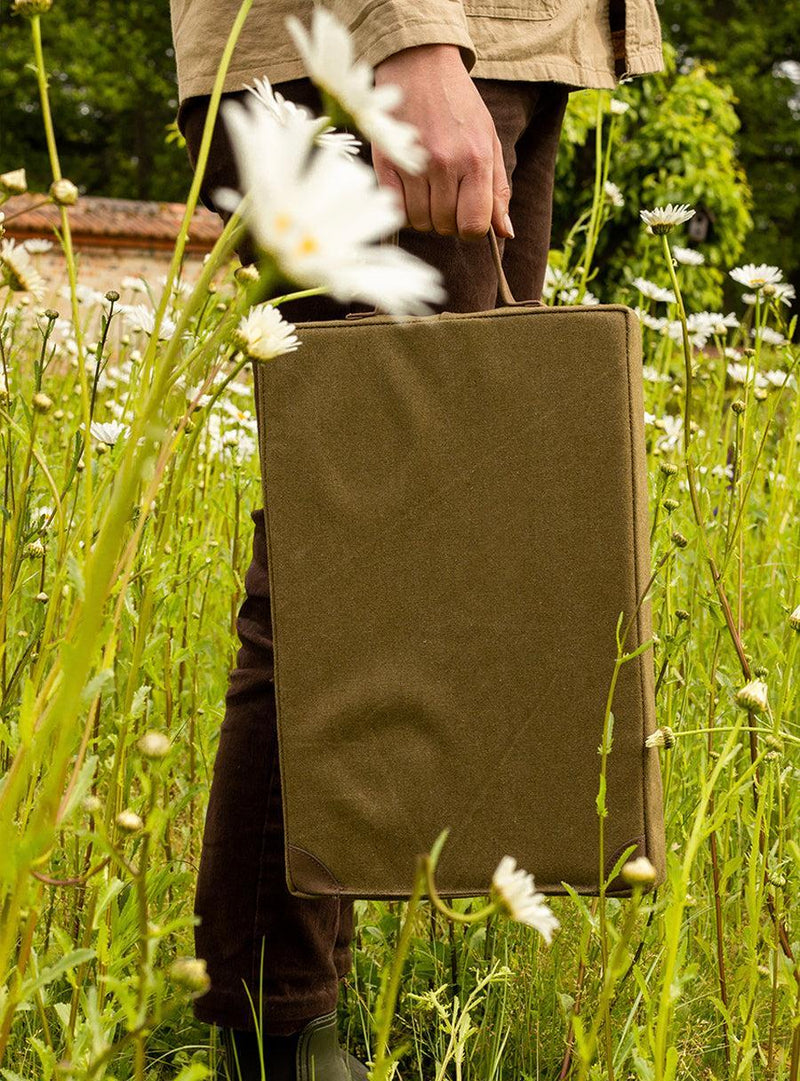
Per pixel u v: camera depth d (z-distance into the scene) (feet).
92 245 37.47
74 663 2.20
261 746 4.50
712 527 6.06
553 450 4.08
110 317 4.55
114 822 3.97
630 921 3.00
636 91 24.80
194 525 6.81
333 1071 4.66
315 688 4.17
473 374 4.10
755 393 6.55
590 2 5.43
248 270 2.96
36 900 3.09
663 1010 3.18
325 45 1.64
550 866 4.15
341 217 1.51
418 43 4.05
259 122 1.52
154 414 2.23
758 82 72.13
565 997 4.59
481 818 4.14
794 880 5.29
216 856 4.52
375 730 4.15
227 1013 4.51
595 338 4.07
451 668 4.12
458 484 4.10
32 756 2.45
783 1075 4.43
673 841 5.29
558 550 4.09
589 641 4.09
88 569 2.49
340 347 4.14
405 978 5.42
